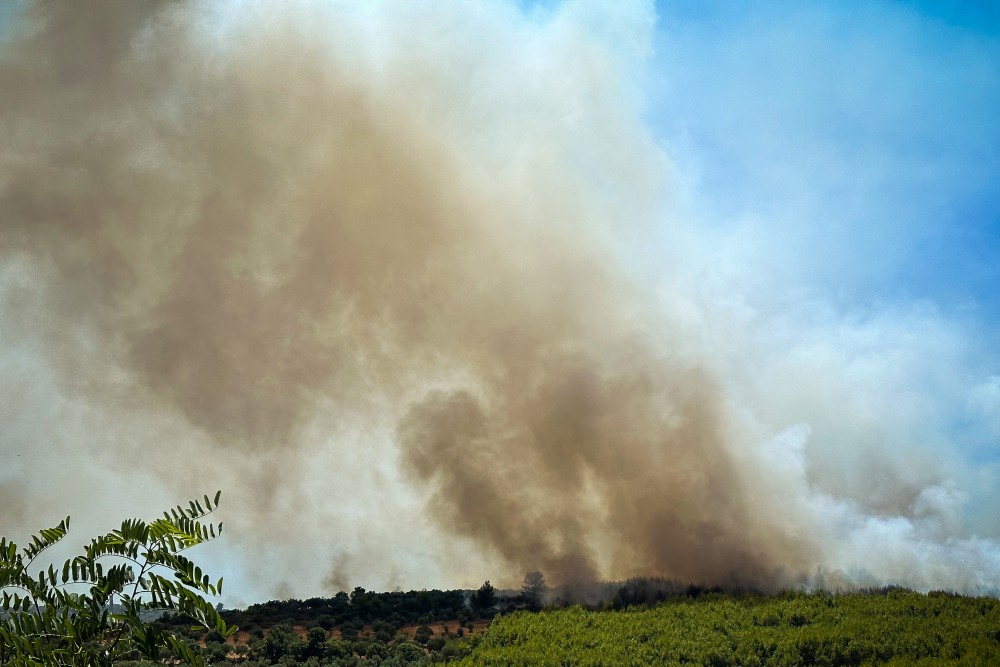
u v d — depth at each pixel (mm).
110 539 8055
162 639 8133
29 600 7848
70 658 7863
